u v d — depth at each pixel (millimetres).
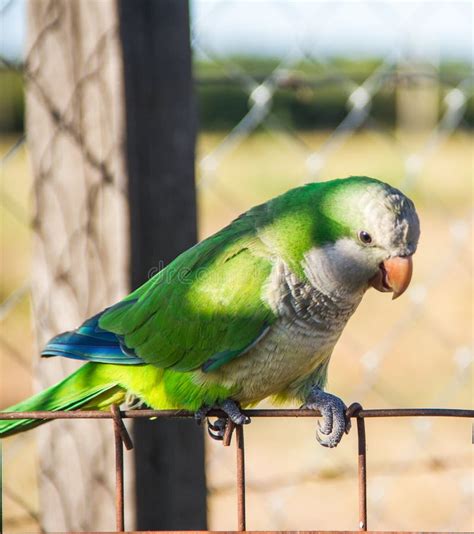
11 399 8242
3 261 11766
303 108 15172
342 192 4320
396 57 6387
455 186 17484
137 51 4164
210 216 15172
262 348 4289
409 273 4223
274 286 4254
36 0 4270
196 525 4480
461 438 8250
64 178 4281
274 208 4480
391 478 7680
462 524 7055
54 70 4254
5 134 12602
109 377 4461
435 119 16266
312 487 7469
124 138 4141
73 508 4441
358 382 9523
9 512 5855
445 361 10188
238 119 17406
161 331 4344
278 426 8445
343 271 4289
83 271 4285
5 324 9062
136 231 4215
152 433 4414
